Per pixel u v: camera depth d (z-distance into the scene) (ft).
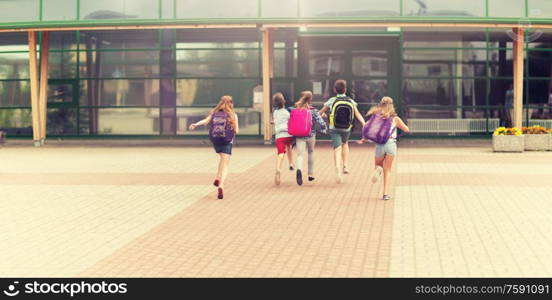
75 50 83.41
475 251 25.72
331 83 81.76
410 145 77.41
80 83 83.46
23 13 82.69
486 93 81.61
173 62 82.43
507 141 67.82
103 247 27.09
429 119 81.66
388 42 81.76
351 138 82.23
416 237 28.32
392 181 46.11
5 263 24.59
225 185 45.01
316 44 81.66
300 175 43.91
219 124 39.75
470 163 57.52
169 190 42.86
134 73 82.99
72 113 83.71
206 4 81.00
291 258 24.93
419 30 81.25
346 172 48.29
